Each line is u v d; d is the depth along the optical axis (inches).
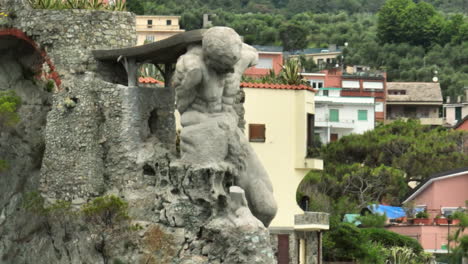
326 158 4121.6
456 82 6333.7
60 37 1809.8
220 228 1640.0
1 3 1860.2
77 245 1742.1
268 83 2492.6
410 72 6422.2
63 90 1788.9
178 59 1676.9
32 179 1823.3
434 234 3302.2
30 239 1791.3
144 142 1742.1
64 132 1774.1
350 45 6855.3
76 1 1855.3
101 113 1765.5
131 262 1696.6
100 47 1804.9
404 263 2913.4
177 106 1684.3
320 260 2581.2
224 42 1631.4
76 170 1761.8
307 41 6771.7
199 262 1643.7
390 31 6870.1
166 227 1681.8
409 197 3774.6
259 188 1700.3
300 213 2492.6
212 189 1656.0
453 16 6953.7
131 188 1724.9
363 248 2812.5
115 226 1715.1
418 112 5949.8
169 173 1695.4
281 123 2475.4
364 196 3794.3
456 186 3698.3
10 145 1865.2
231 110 1704.0
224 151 1674.5
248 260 1624.0
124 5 1905.8
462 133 4335.6
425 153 4141.2
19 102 1894.7
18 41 1903.3
